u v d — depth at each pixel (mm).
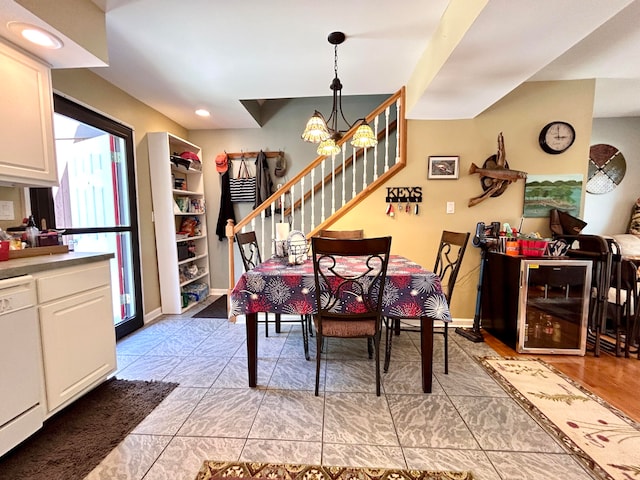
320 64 2463
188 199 3855
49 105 1790
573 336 2375
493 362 2215
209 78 2682
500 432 1471
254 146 4156
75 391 1607
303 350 2432
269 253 4105
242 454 1333
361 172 3895
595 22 1473
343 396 1781
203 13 1816
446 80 2100
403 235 2984
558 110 2812
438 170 2912
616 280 2318
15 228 1796
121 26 1929
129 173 2945
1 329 1230
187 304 3680
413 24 1957
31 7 1342
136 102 3076
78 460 1296
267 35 2057
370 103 4035
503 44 1669
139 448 1367
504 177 2766
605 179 3963
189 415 1607
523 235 2559
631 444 1384
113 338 1905
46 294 1441
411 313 1740
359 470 1246
